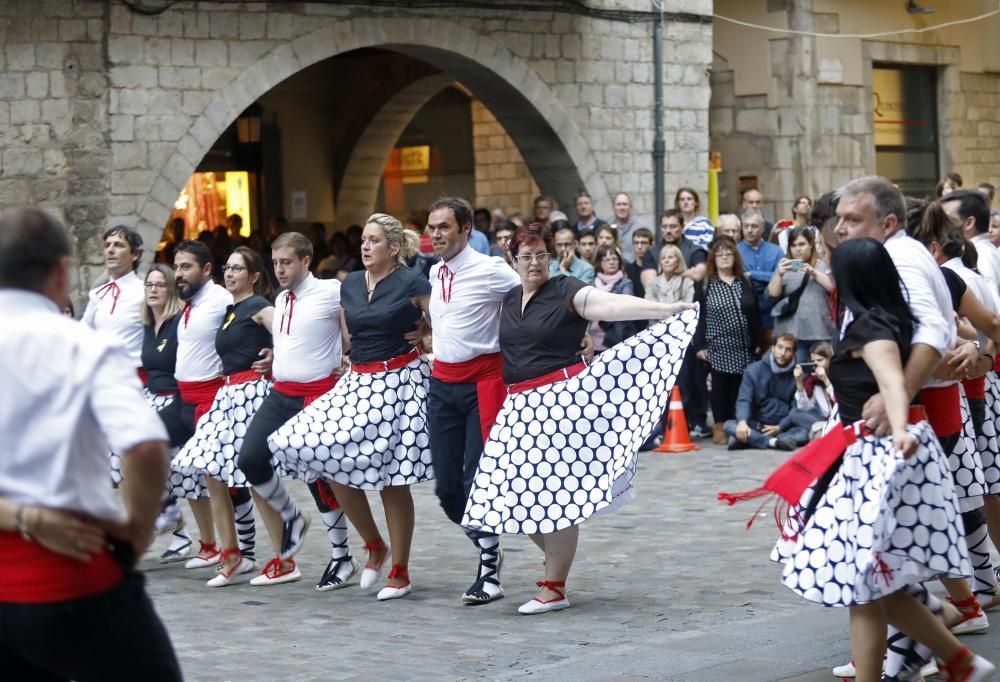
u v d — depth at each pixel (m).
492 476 6.80
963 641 5.68
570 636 6.35
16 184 13.84
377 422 7.34
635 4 17.86
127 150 14.31
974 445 5.90
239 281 8.03
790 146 20.42
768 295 12.54
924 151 22.44
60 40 13.95
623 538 8.73
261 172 21.27
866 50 21.14
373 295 7.40
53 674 3.70
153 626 3.63
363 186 22.27
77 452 3.48
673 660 5.62
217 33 14.70
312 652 6.25
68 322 3.54
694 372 13.12
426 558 8.42
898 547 4.69
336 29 15.42
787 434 12.24
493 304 7.05
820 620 6.29
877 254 4.68
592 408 6.71
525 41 16.92
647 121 18.09
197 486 8.32
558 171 17.67
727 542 8.50
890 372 4.55
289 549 7.91
